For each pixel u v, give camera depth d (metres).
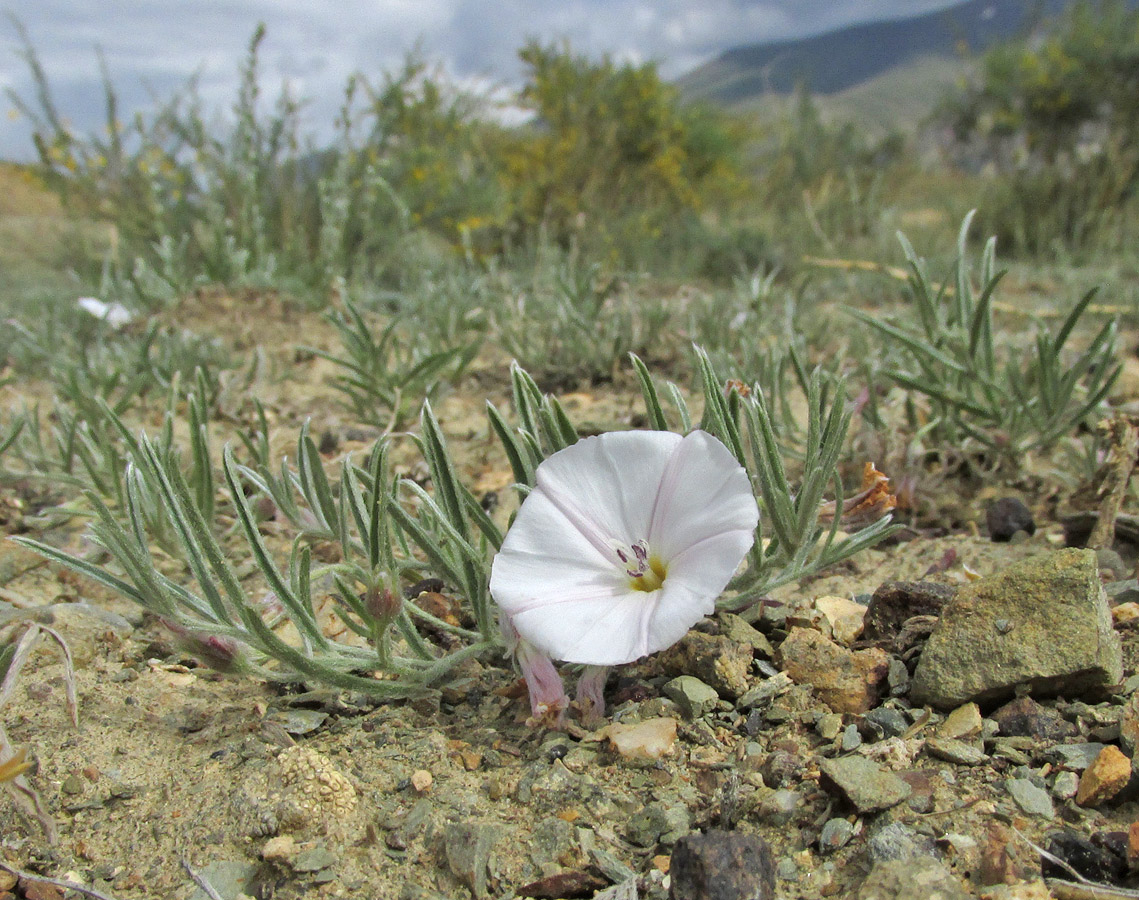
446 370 0.30
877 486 0.14
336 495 0.20
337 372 0.32
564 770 0.11
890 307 0.43
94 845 0.10
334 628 0.14
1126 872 0.09
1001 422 0.20
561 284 0.33
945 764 0.10
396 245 0.50
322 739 0.12
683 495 0.11
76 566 0.11
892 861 0.09
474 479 0.22
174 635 0.11
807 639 0.12
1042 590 0.11
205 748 0.12
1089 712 0.11
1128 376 0.25
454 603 0.14
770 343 0.28
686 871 0.09
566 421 0.13
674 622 0.10
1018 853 0.09
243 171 0.49
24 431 0.23
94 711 0.13
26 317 0.39
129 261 0.50
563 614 0.11
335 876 0.10
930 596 0.13
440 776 0.11
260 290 0.42
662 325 0.31
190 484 0.18
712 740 0.11
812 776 0.10
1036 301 0.42
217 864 0.10
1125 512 0.17
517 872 0.10
